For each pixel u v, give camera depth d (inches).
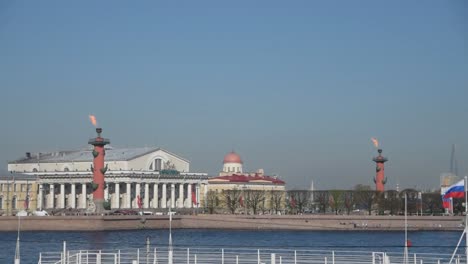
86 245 6673.2
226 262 4274.1
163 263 4055.1
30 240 7583.7
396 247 6491.1
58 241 7347.4
